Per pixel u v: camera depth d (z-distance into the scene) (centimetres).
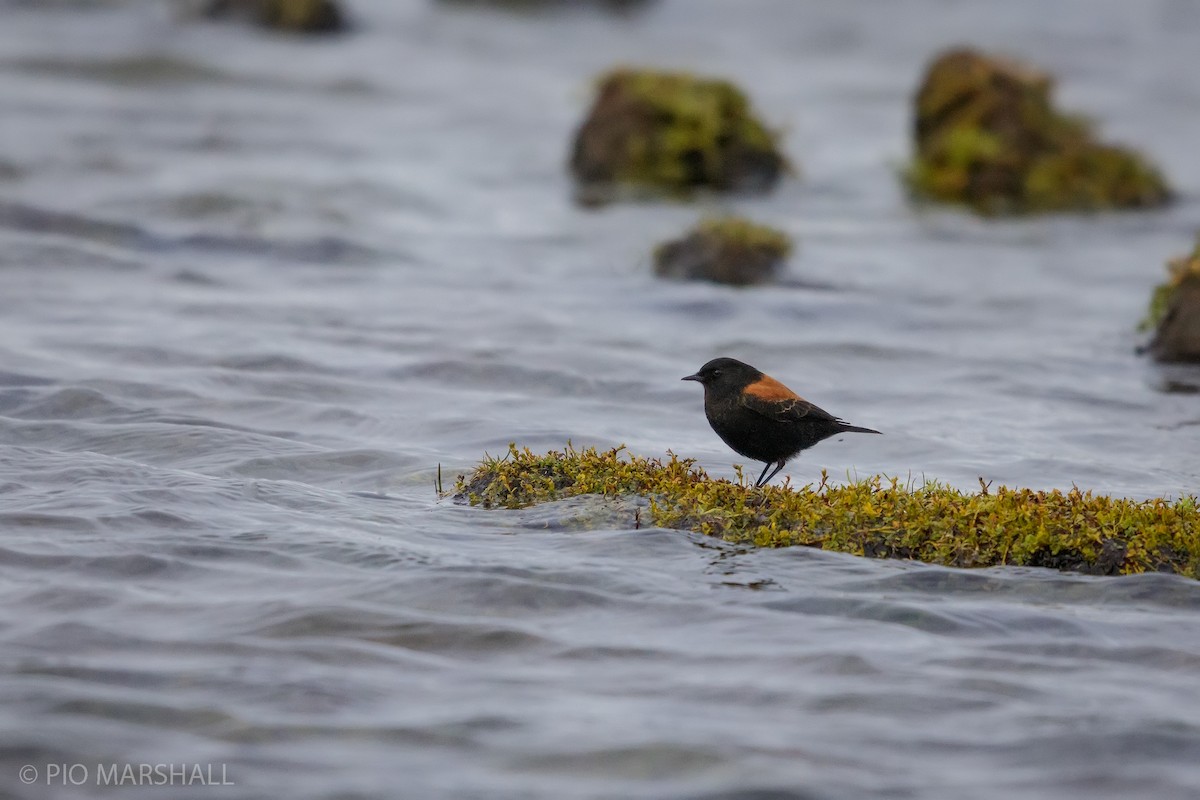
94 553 1057
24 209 2731
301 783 725
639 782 736
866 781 739
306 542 1100
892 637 940
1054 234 3139
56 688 816
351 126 4200
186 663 863
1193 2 7756
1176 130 4606
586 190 3503
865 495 1172
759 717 816
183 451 1418
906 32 6806
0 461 1316
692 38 6456
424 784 728
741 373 1275
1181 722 812
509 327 2139
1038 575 1062
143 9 6022
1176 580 1045
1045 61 5978
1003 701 841
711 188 3559
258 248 2670
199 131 3919
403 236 2873
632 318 2253
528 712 815
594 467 1245
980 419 1727
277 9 5853
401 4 6812
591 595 1002
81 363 1788
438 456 1430
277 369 1816
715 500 1174
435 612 964
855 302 2402
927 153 3619
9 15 5712
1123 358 2075
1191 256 2172
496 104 4734
